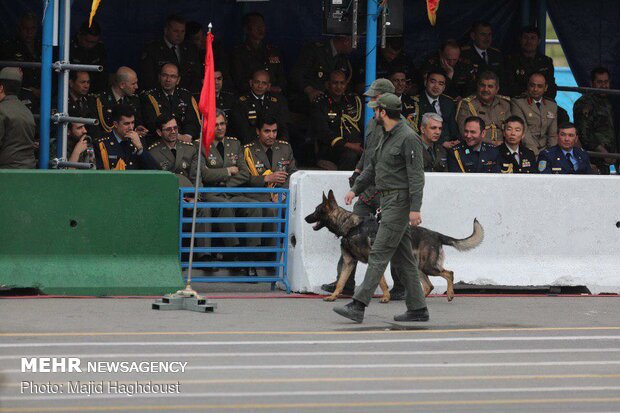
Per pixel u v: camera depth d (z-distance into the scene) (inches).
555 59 3607.3
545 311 1664.6
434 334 1454.2
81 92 2118.6
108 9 2422.5
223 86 2347.4
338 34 1946.4
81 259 1692.9
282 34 2524.6
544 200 1850.4
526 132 2327.8
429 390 1141.1
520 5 2632.9
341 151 2262.6
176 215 1726.1
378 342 1390.3
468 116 2271.2
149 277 1704.0
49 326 1438.2
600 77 2544.3
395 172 1486.2
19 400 1069.1
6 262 1664.6
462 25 2618.1
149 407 1047.6
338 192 1787.6
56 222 1684.3
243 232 1840.6
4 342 1330.0
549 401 1104.2
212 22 2486.5
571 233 1860.2
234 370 1211.2
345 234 1640.0
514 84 2477.9
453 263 1815.9
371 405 1070.4
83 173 1695.4
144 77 2294.5
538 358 1318.9
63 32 1856.5
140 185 1713.8
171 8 2459.4
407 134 1478.8
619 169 2645.2
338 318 1560.0
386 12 1945.1
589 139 2513.5
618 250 1878.7
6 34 2361.0
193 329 1444.4
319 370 1221.7
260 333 1429.6
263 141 2037.4
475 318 1584.6
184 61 2311.8
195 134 2226.9
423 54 2610.7
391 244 1491.1
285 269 1798.7
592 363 1295.5
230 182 1990.7
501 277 1820.9
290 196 1808.6
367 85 1975.9
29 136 1804.9
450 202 1813.5
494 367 1261.1
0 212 1664.6
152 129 2186.3
